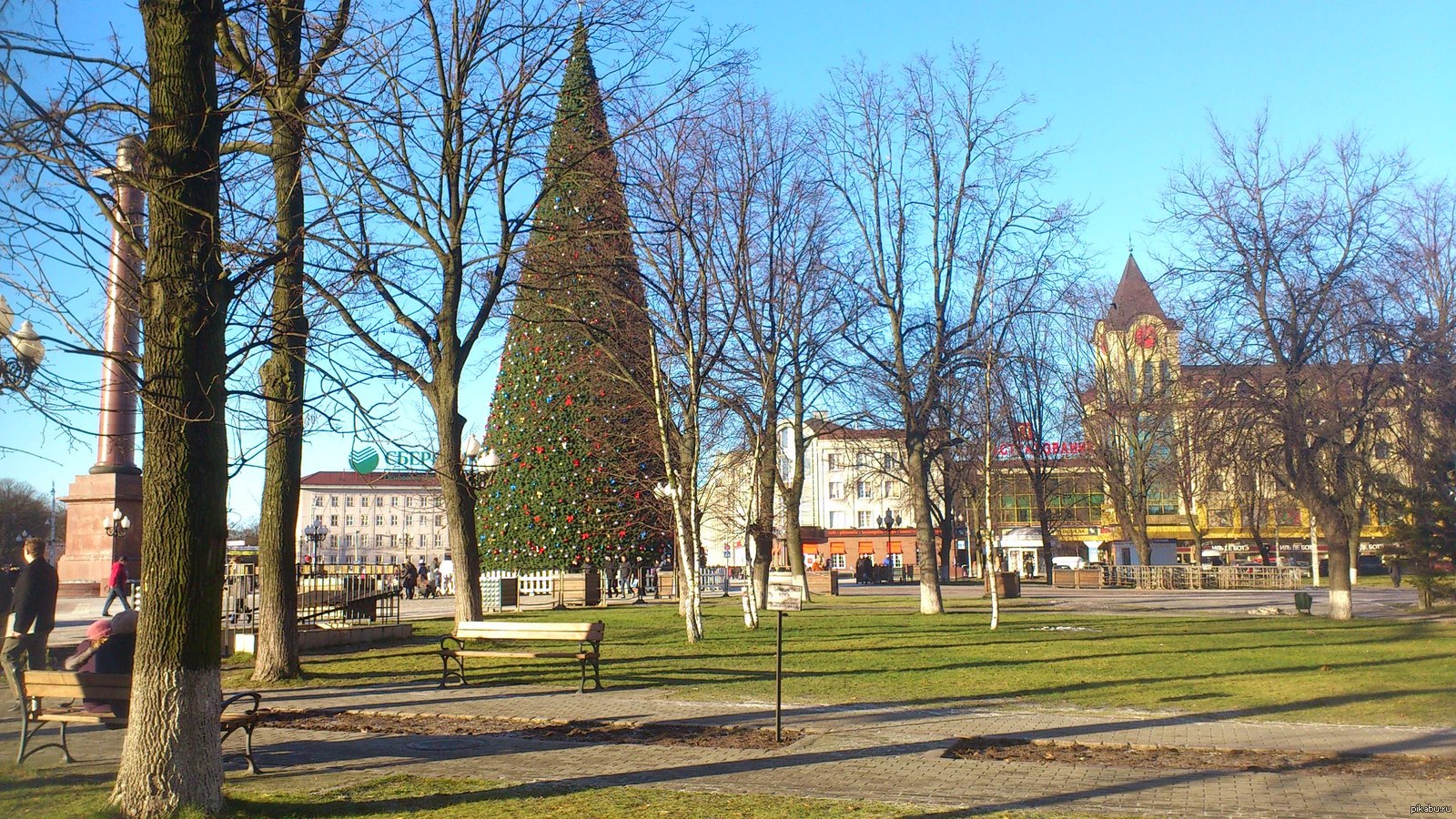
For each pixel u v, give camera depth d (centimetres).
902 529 9012
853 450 4494
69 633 2281
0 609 1366
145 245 875
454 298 1909
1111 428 5497
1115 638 2159
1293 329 2477
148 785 783
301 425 1088
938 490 6000
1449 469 2000
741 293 2309
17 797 841
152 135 827
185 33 830
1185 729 1159
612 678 1598
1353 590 4616
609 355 2394
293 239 956
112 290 955
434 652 1914
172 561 802
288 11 1042
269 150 1179
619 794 885
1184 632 2311
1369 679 1459
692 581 2156
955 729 1177
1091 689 1452
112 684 975
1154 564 5838
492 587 3334
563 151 1914
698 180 2209
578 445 3681
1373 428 2375
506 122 1524
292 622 1608
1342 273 2484
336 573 2752
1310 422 2394
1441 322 2362
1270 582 5244
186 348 809
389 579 3319
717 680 1570
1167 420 2920
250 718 977
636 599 3809
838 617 2866
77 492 3409
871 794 887
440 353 1942
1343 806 821
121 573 2675
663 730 1192
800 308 2547
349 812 826
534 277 2141
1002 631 2362
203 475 814
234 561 2759
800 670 1672
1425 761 982
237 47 1223
